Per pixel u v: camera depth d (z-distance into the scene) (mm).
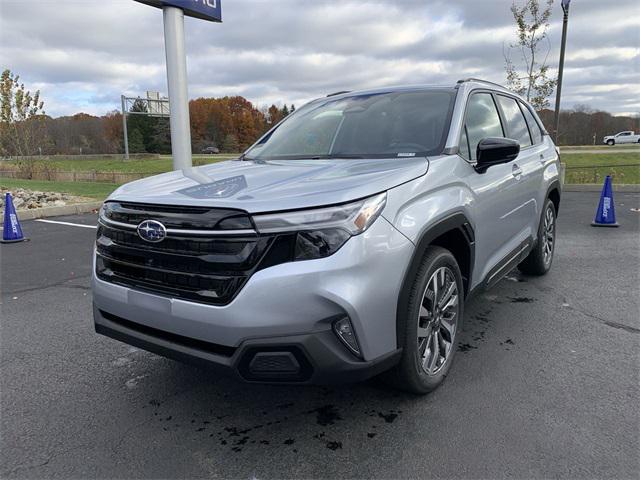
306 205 2355
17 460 2525
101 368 3582
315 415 2885
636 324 4172
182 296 2516
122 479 2373
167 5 9711
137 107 76625
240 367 2389
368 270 2410
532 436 2619
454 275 3186
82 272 6328
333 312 2338
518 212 4371
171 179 3156
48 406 3057
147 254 2635
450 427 2717
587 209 10734
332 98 4484
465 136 3570
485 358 3551
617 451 2484
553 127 15758
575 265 6102
